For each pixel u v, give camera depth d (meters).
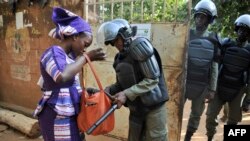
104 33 2.29
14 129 4.62
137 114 2.45
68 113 1.83
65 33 1.82
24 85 5.28
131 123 2.51
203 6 3.22
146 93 2.32
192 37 3.35
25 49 5.11
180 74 3.13
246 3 5.29
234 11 5.37
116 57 2.48
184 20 3.06
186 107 5.87
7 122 4.66
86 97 1.89
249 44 3.43
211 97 3.36
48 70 1.74
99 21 3.92
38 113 1.89
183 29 3.07
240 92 3.53
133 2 3.64
